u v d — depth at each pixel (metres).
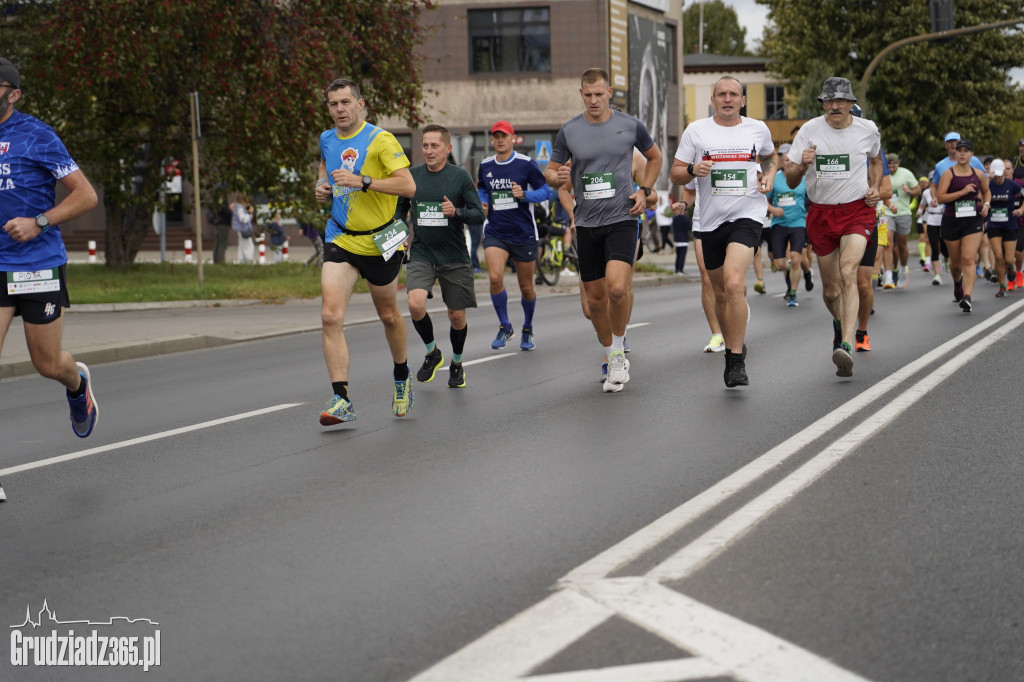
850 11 75.75
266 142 34.00
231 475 10.02
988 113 74.50
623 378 13.76
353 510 8.62
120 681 5.66
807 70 77.06
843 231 14.71
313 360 18.22
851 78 74.12
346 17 35.38
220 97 34.12
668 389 13.84
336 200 11.81
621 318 13.70
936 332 18.95
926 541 7.43
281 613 6.46
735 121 13.41
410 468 10.00
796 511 8.18
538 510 8.43
